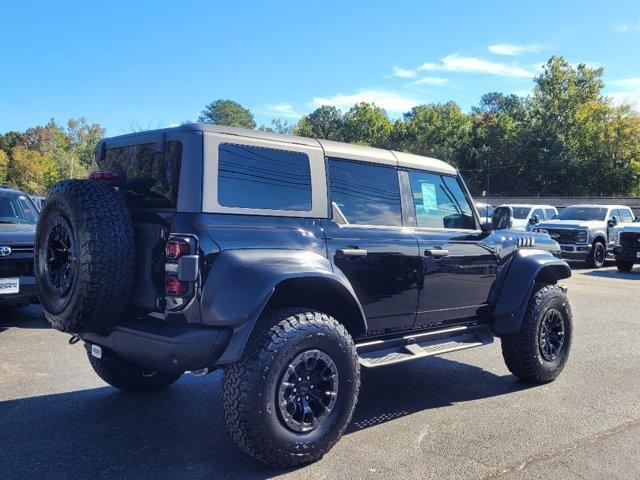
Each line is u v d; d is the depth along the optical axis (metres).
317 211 4.02
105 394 5.02
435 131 73.31
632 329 8.21
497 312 5.28
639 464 3.71
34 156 87.00
